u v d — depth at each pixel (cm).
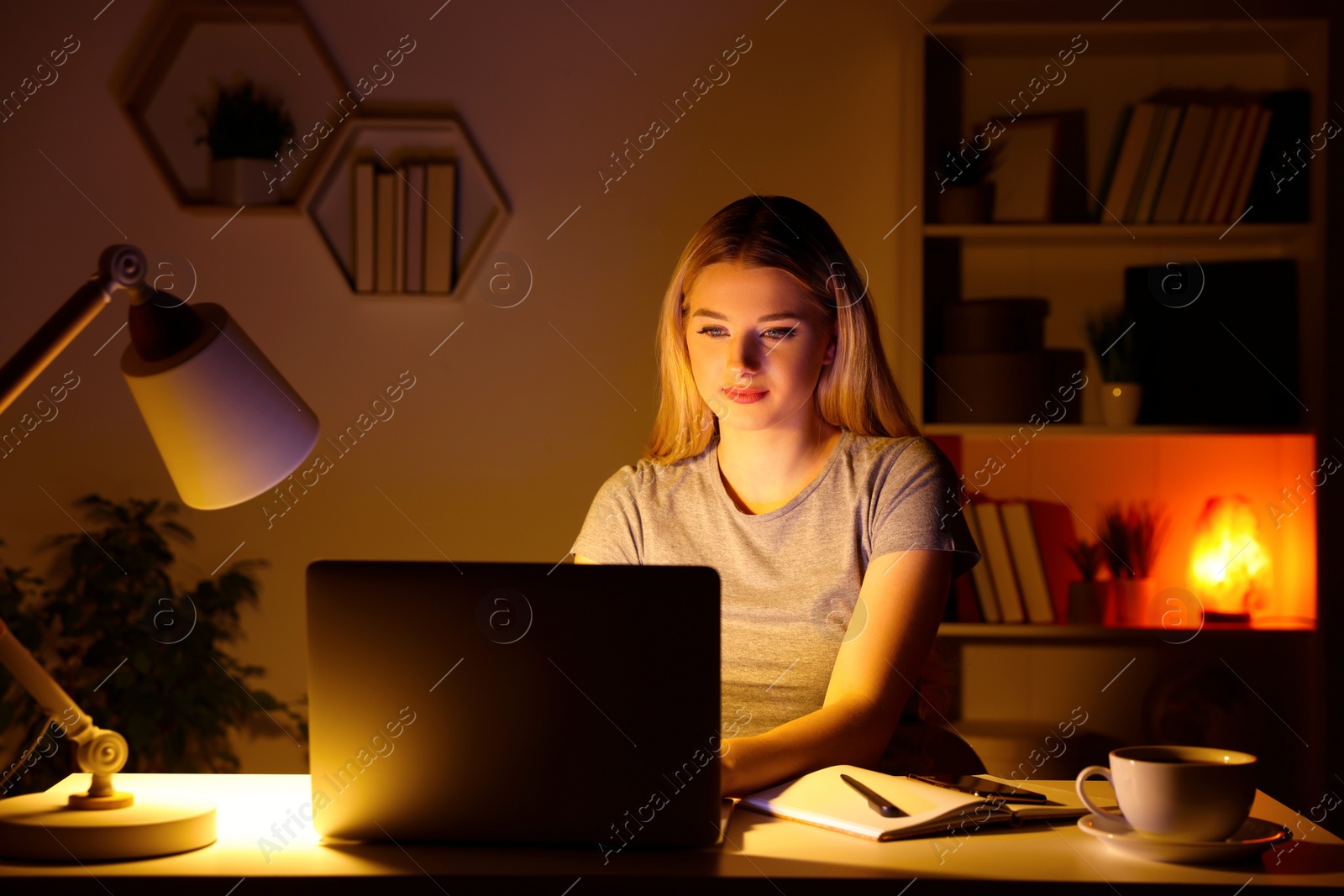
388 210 262
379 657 87
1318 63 239
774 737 108
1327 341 236
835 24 263
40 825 83
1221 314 244
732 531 149
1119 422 242
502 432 268
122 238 266
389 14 265
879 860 82
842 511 145
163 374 85
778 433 149
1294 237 246
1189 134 241
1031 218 246
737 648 143
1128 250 257
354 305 267
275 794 105
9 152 264
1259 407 241
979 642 251
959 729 250
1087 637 242
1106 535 257
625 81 265
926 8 262
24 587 263
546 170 266
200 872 80
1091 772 93
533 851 86
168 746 245
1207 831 83
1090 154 258
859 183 264
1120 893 77
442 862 83
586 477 268
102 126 265
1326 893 77
